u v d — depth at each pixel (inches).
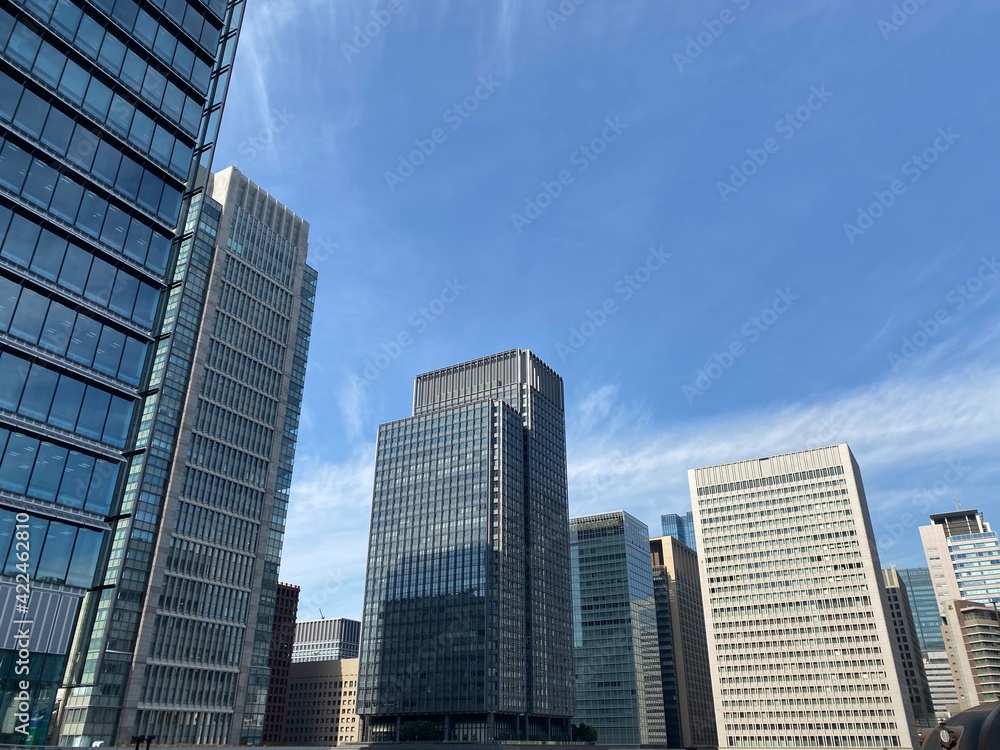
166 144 2271.2
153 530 4810.5
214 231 5777.6
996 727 2276.1
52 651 1718.8
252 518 5521.7
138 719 4421.8
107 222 2063.2
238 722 5022.1
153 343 2182.6
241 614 5260.8
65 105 1971.0
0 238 1790.1
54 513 1781.5
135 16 2214.6
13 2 1872.5
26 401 1782.7
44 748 1662.2
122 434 2017.7
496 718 7588.6
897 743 7628.0
